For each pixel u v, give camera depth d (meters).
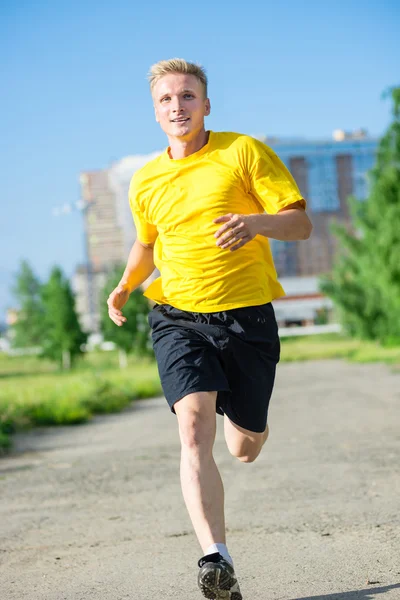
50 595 5.10
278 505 7.64
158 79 5.17
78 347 86.94
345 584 4.94
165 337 5.09
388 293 38.25
